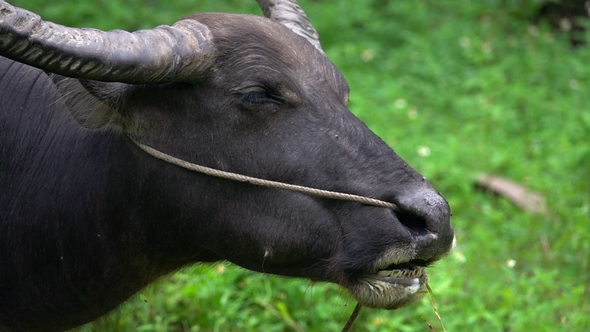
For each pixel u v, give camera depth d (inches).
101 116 333.7
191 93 327.9
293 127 327.0
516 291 493.0
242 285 482.3
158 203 342.6
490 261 529.0
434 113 709.3
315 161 325.4
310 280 346.6
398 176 324.2
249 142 327.9
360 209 324.2
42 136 356.5
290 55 334.3
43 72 364.5
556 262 533.6
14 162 356.5
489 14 862.5
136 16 779.4
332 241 328.2
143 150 336.2
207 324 461.4
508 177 631.2
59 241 353.4
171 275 381.1
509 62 780.0
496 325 461.1
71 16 768.3
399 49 791.7
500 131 683.4
